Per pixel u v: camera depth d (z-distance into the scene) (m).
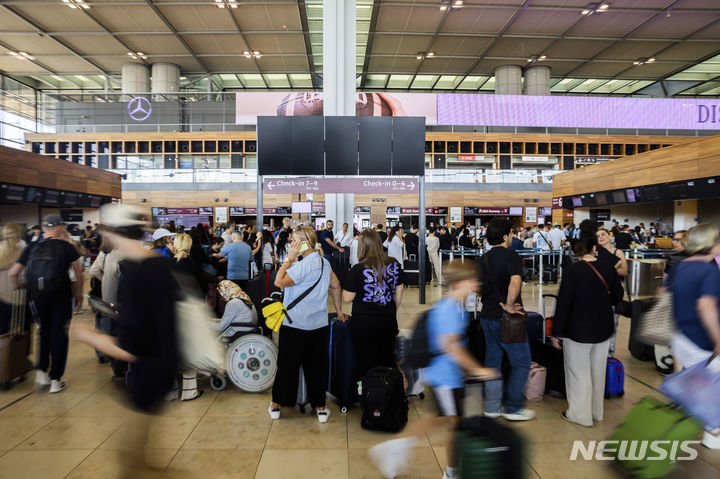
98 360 4.53
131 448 1.83
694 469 2.43
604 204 14.71
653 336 2.99
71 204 14.48
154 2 17.86
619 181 14.00
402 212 22.95
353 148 7.61
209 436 2.87
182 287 1.99
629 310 4.64
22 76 26.50
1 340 3.68
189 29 20.50
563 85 30.17
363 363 3.18
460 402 2.05
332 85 9.55
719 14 18.44
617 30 20.38
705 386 2.20
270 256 8.57
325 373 3.14
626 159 13.68
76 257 3.77
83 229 15.37
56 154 23.03
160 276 1.86
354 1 9.69
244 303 3.86
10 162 11.86
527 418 3.08
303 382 3.27
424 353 2.14
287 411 3.32
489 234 3.17
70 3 17.61
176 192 22.67
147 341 1.82
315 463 2.52
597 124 16.64
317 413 3.16
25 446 2.71
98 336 1.84
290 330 3.07
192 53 23.30
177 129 24.12
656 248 11.44
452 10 18.61
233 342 3.70
